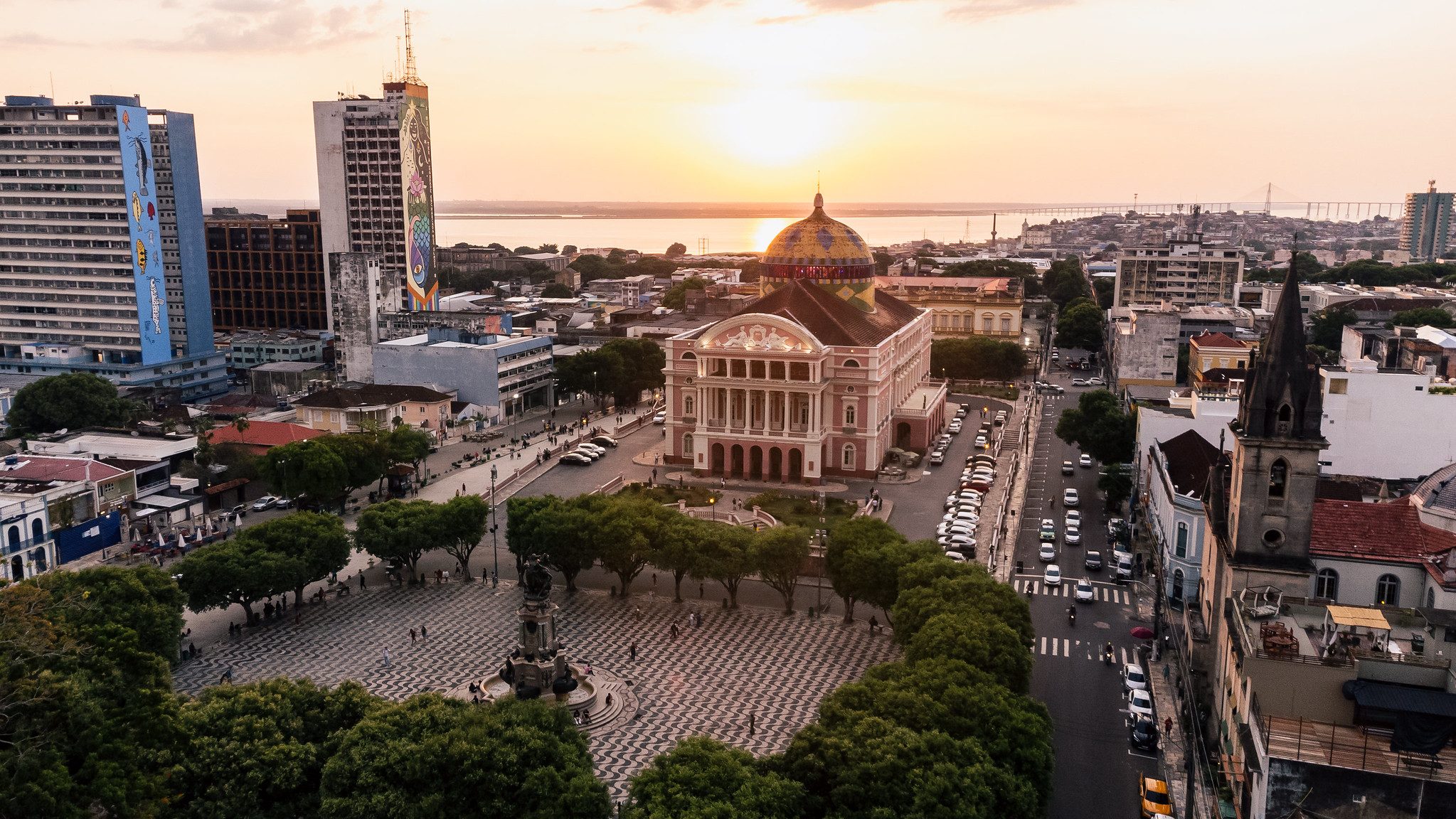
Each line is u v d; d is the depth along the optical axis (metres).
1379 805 72.25
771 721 112.94
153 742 80.19
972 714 87.69
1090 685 119.31
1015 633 103.50
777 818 74.19
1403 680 79.94
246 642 132.75
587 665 125.12
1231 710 93.81
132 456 195.75
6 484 166.12
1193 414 176.62
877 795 77.12
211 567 130.25
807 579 157.12
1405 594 106.31
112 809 72.31
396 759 79.81
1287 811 74.31
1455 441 160.88
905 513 187.25
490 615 142.12
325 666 125.94
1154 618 132.50
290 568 135.12
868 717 85.56
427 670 125.25
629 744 107.69
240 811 78.81
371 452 190.00
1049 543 164.75
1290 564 102.00
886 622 140.75
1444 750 75.38
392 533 146.62
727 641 134.00
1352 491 132.75
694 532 143.00
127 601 114.00
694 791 77.69
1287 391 99.94
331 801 77.31
